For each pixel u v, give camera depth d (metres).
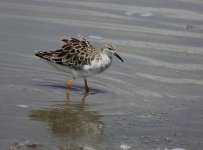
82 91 20.97
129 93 20.89
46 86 21.31
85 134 16.88
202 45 26.33
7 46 25.30
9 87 20.81
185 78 22.66
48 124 17.52
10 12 29.73
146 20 29.33
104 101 19.92
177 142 16.67
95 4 31.55
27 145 15.75
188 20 29.23
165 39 26.95
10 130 16.81
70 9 30.66
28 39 26.22
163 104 19.86
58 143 16.06
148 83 21.98
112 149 15.90
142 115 18.73
